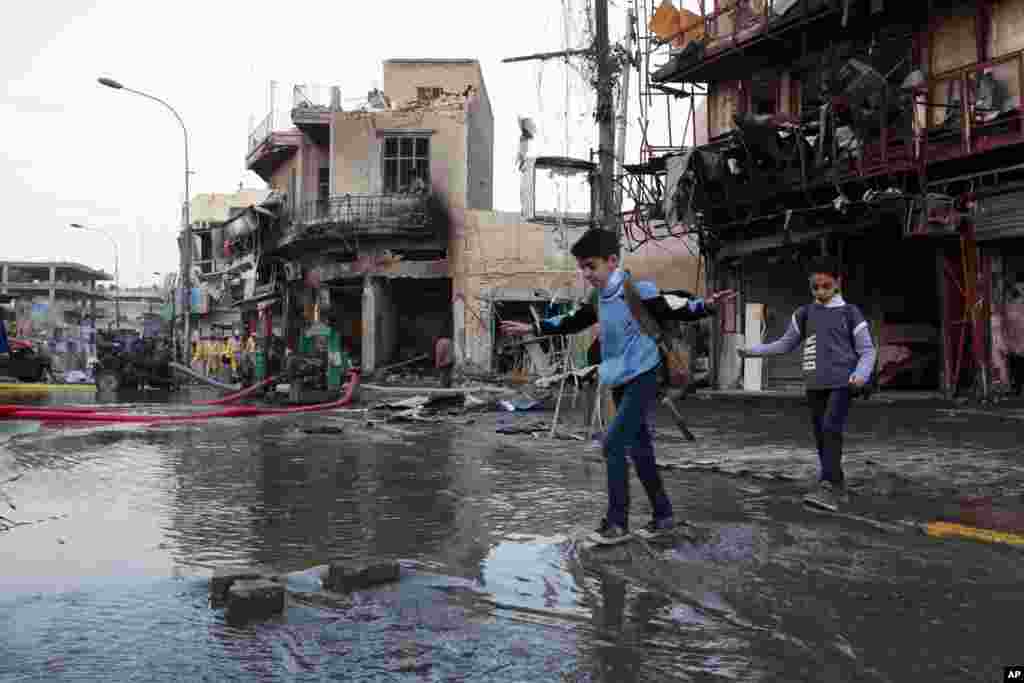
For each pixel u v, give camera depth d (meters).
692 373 18.86
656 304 3.86
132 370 26.28
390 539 4.04
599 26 11.30
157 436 9.80
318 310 33.16
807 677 2.24
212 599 2.94
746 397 16.41
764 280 18.84
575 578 3.26
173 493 5.50
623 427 3.86
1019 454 7.18
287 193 35.81
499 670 2.29
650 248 23.84
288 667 2.31
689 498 5.22
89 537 4.08
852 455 7.17
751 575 3.27
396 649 2.46
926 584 3.12
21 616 2.76
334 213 31.59
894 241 16.73
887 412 12.31
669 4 19.47
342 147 31.92
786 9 15.70
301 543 3.95
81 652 2.42
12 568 3.43
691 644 2.50
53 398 20.84
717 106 19.39
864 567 3.37
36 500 5.19
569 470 6.79
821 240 15.98
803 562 3.46
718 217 18.59
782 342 5.40
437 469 6.83
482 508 4.93
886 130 14.02
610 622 2.71
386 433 10.49
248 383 24.88
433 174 31.56
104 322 83.50
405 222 30.94
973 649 2.44
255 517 4.64
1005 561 3.46
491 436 10.05
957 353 14.46
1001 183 12.98
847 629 2.62
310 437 9.88
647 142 18.02
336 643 2.51
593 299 4.17
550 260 31.16
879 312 16.94
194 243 50.94
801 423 11.37
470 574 3.33
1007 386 13.49
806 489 5.54
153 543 3.95
